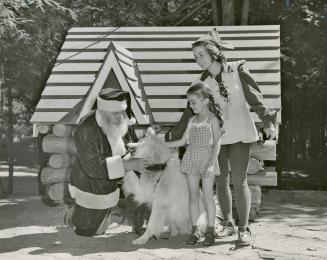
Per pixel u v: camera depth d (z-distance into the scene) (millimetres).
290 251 5461
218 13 13352
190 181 5672
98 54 8422
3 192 10594
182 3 13984
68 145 7574
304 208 8516
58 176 7605
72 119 7418
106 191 5820
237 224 7016
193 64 8258
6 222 6945
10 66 11156
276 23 13328
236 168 5750
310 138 18297
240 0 13203
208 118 5605
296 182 14859
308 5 13344
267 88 7645
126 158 5816
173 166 5961
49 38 11188
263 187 12406
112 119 5641
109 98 5547
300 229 6680
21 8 10359
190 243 5691
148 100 7695
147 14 13117
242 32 8906
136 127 7363
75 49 8578
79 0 12570
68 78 7926
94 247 5633
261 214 7840
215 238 6008
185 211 5953
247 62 8109
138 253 5352
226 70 5840
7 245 5695
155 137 5859
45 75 11273
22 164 19203
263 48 8391
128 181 5906
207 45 5793
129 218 6215
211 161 5562
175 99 7707
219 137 5578
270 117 5668
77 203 5848
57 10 10922
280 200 9500
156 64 8289
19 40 10344
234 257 5211
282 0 13031
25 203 8773
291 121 17938
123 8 12781
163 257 5199
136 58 8406
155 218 5848
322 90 14633
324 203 9180
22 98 12922
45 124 7531
